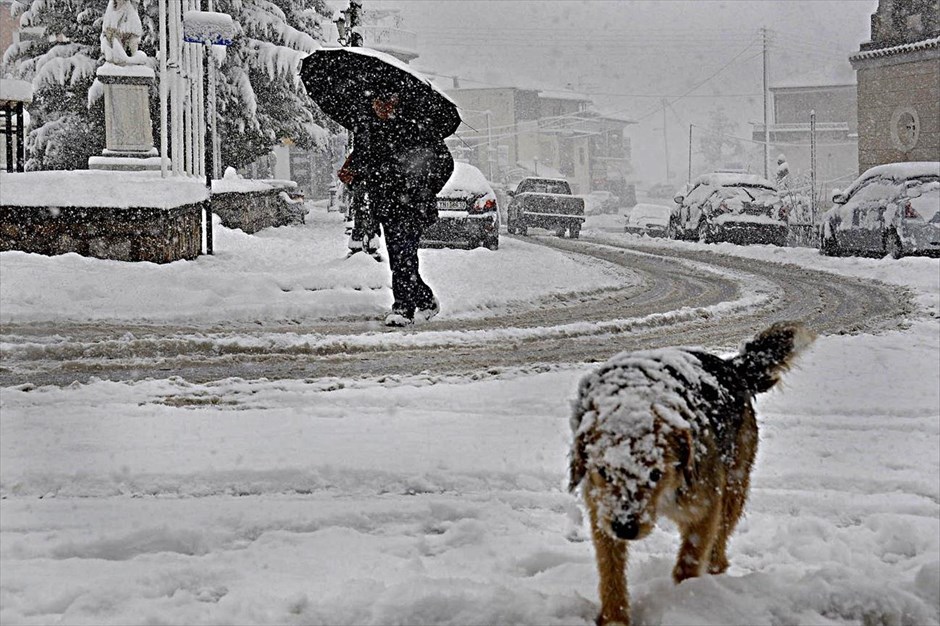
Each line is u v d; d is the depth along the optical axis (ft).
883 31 118.83
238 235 72.49
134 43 72.18
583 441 12.73
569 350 36.11
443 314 43.80
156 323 39.78
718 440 13.67
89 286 43.83
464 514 18.81
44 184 53.67
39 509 18.88
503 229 124.06
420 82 39.22
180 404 27.25
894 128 116.88
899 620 13.94
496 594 14.30
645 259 76.79
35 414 25.49
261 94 117.60
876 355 33.71
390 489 20.40
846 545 17.17
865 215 71.67
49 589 15.20
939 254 67.36
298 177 251.60
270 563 16.42
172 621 13.99
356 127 42.73
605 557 13.21
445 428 24.50
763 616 13.48
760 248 83.05
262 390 28.96
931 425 24.97
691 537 13.83
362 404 27.30
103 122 106.83
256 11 113.91
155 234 53.31
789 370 16.26
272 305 42.32
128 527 17.92
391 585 15.02
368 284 48.83
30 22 110.93
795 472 21.15
